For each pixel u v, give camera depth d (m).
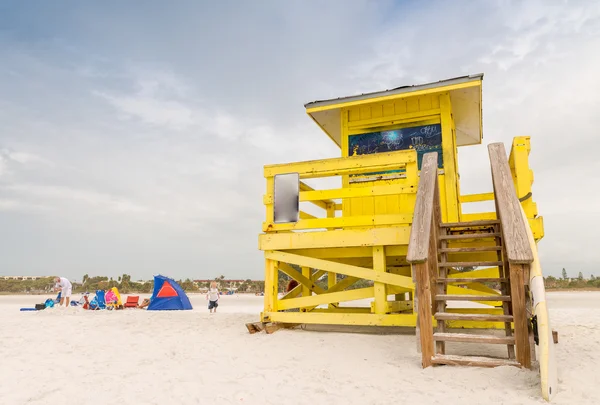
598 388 3.78
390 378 4.26
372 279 6.48
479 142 11.49
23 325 9.20
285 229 7.19
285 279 35.78
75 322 9.68
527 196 6.16
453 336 4.54
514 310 4.27
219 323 9.06
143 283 50.97
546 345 3.61
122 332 7.88
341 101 8.71
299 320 6.82
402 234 6.37
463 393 3.69
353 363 4.93
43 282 61.44
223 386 4.14
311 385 4.12
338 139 10.80
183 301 15.88
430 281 5.10
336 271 6.76
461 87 7.85
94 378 4.52
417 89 8.14
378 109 8.69
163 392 3.98
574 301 20.11
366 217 6.79
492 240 6.89
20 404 3.70
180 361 5.28
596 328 7.95
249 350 5.79
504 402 3.43
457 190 8.51
